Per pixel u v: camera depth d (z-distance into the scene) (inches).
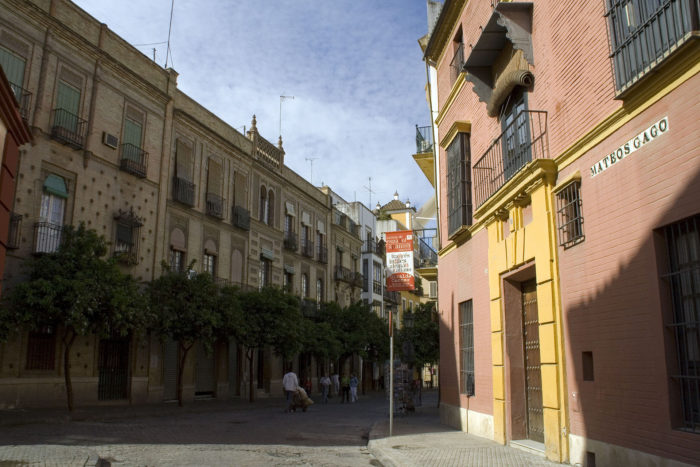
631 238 303.7
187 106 1155.9
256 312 1121.4
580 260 355.6
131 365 939.3
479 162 532.1
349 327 1593.3
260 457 422.0
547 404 382.6
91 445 462.0
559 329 376.8
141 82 1013.8
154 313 876.6
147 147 1025.5
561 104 386.0
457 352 614.2
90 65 906.7
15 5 778.2
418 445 469.7
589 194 347.3
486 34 474.9
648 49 282.0
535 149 421.7
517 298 482.9
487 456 401.1
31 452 375.9
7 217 349.4
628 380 301.7
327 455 450.3
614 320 316.2
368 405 1259.8
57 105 842.2
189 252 1127.0
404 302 2502.5
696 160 257.4
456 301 625.6
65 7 860.6
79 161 874.1
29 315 682.8
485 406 522.3
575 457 352.8
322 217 1792.6
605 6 323.9
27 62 797.2
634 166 303.0
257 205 1403.8
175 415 831.1
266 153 1473.9
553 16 398.6
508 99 482.9
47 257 735.1
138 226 978.7
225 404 1058.1
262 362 1408.7
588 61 351.3
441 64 713.0
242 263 1315.2
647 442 284.7
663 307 279.0
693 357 265.1
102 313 750.5
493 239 500.7
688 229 268.5
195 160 1168.8
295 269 1592.0
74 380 832.9
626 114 309.3
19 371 754.2
